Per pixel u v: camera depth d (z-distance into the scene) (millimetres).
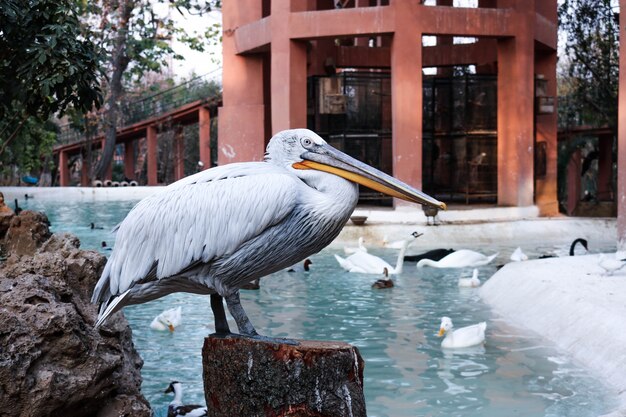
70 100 10219
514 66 21219
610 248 16891
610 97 25906
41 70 9812
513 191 21422
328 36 20500
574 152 32906
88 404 4809
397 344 8352
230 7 24188
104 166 37812
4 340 4445
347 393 4207
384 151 21922
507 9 20906
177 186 4273
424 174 23578
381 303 10648
